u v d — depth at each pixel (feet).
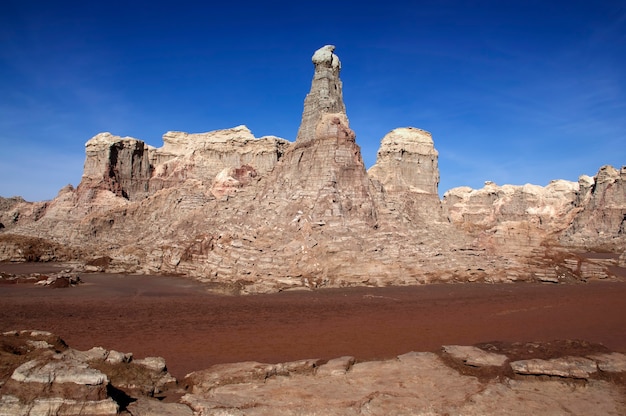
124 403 62.54
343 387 73.97
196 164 371.97
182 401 67.46
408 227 225.56
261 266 185.37
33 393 57.21
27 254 265.34
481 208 600.80
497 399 71.87
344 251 189.67
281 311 136.05
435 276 192.44
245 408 64.64
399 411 65.87
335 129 230.68
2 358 66.54
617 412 69.77
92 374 59.88
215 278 187.93
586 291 181.57
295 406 65.82
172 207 298.97
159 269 210.18
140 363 77.97
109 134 372.79
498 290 177.99
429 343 104.83
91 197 342.23
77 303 142.20
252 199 242.99
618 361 85.51
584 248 459.73
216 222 237.66
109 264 221.87
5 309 130.00
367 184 227.40
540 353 92.53
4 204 452.76
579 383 79.71
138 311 133.59
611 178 525.34
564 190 641.81
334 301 150.30
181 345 101.45
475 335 112.78
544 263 224.74
